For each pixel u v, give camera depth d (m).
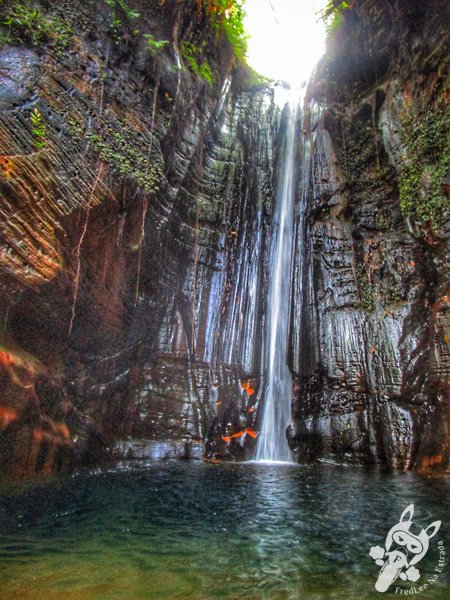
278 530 4.25
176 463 8.38
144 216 8.24
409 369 9.21
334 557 3.57
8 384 5.34
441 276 9.09
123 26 8.20
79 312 7.11
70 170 6.45
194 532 4.12
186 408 9.52
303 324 10.76
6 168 5.51
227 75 12.64
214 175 11.63
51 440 6.17
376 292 10.30
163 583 2.94
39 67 6.46
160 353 9.56
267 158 12.88
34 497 5.02
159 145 8.68
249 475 7.36
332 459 9.27
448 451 8.23
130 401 8.76
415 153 9.65
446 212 8.84
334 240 11.24
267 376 10.60
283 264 11.71
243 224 11.71
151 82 8.73
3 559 3.23
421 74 9.76
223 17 11.79
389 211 10.70
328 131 12.36
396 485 6.62
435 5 9.41
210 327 10.46
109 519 4.41
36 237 5.86
